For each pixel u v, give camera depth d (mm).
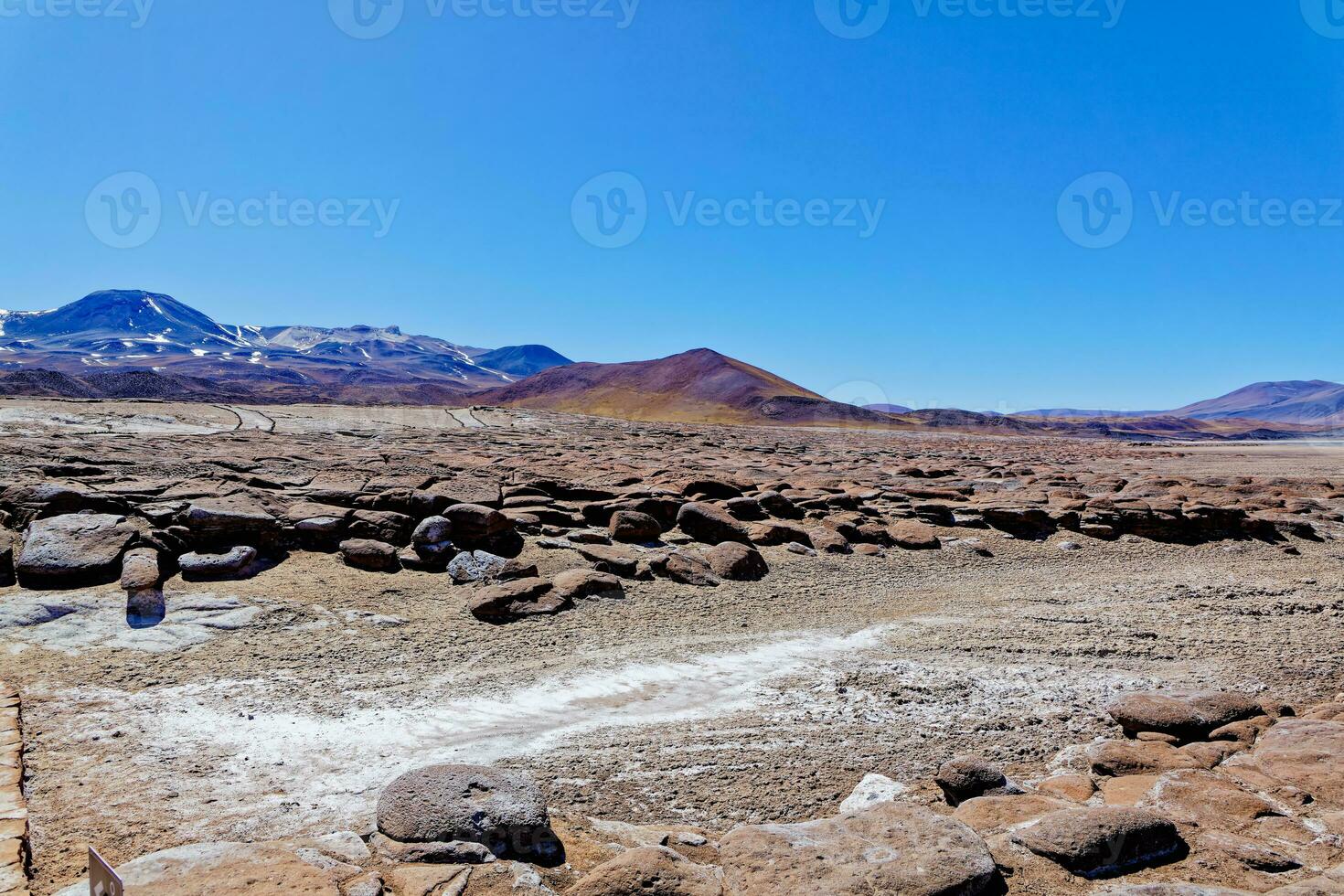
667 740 7035
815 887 4348
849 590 12797
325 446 22859
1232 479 27719
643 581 12281
